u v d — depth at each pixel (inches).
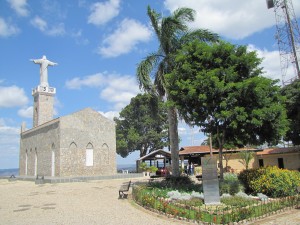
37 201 651.5
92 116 1561.3
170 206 464.4
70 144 1453.0
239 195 587.5
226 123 663.8
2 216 486.9
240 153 1550.2
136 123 2191.2
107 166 1563.7
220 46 650.8
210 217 410.0
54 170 1477.6
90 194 748.6
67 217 462.0
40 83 1974.7
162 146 2146.9
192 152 1614.2
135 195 613.6
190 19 832.3
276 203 486.9
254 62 651.5
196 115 649.0
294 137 1208.2
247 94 608.4
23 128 2010.3
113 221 428.8
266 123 663.1
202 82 617.0
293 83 1222.3
